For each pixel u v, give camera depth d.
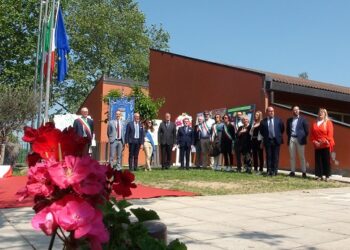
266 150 13.77
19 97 16.59
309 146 16.28
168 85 25.20
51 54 19.14
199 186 10.73
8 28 34.06
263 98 18.50
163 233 2.28
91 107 32.69
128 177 1.91
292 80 20.83
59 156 1.61
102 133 30.14
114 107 21.28
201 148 16.97
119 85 31.03
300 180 12.62
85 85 50.03
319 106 21.58
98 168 1.59
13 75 34.78
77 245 1.55
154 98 26.31
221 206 7.71
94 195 1.54
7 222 5.97
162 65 25.84
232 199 8.70
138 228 2.06
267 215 6.85
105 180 1.67
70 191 1.51
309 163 16.19
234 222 6.21
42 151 1.62
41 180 1.50
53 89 48.81
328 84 25.12
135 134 15.45
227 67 20.62
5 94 16.44
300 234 5.47
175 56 24.69
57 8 20.02
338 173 15.24
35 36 35.22
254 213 7.02
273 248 4.75
